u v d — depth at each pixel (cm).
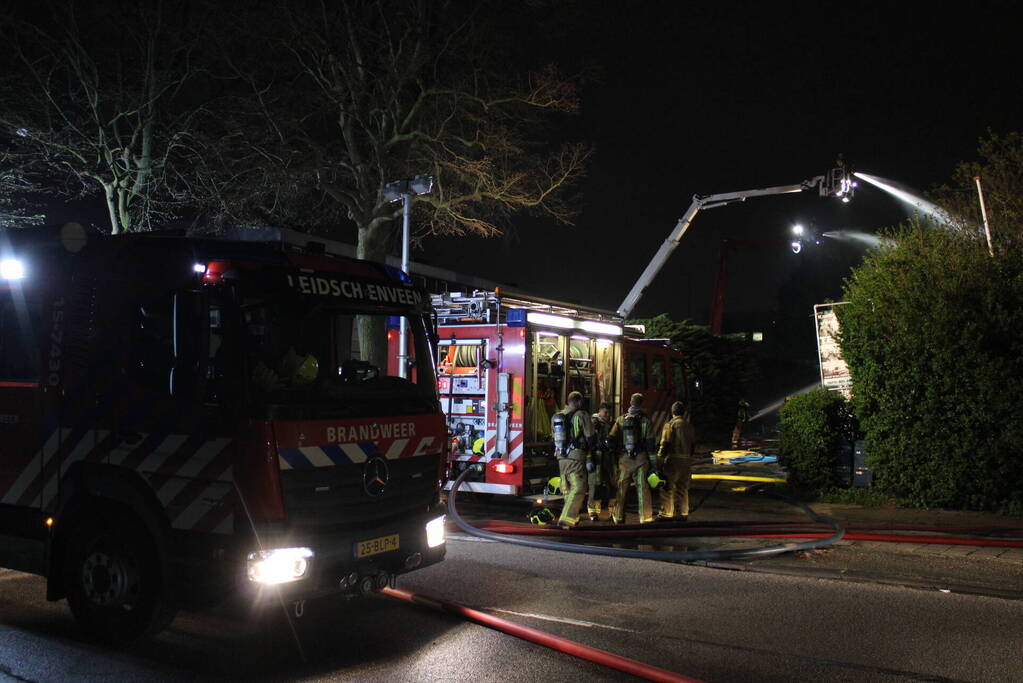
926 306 1116
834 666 519
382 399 579
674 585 723
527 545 884
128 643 539
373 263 619
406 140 2008
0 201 1922
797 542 881
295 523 501
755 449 2223
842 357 1218
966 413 1081
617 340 1335
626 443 1030
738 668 515
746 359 2983
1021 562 808
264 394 506
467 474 1152
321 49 1934
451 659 528
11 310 620
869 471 1209
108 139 2008
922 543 893
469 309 1170
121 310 561
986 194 1594
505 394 1127
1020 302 1065
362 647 550
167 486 522
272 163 1939
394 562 567
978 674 507
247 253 550
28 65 1909
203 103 2017
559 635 578
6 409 613
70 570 571
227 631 583
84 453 565
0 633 573
